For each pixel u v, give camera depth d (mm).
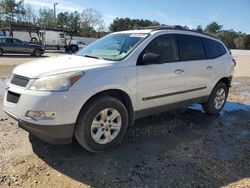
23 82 3684
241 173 3693
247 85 11188
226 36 75562
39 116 3467
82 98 3627
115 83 3967
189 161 3949
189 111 6523
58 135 3580
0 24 53000
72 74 3619
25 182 3254
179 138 4797
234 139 4922
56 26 59750
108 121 4016
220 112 6652
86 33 70062
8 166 3561
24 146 4125
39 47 24375
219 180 3488
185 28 5496
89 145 3855
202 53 5633
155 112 4805
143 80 4352
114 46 4723
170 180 3432
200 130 5270
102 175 3473
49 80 3521
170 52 4914
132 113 4375
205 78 5656
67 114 3543
